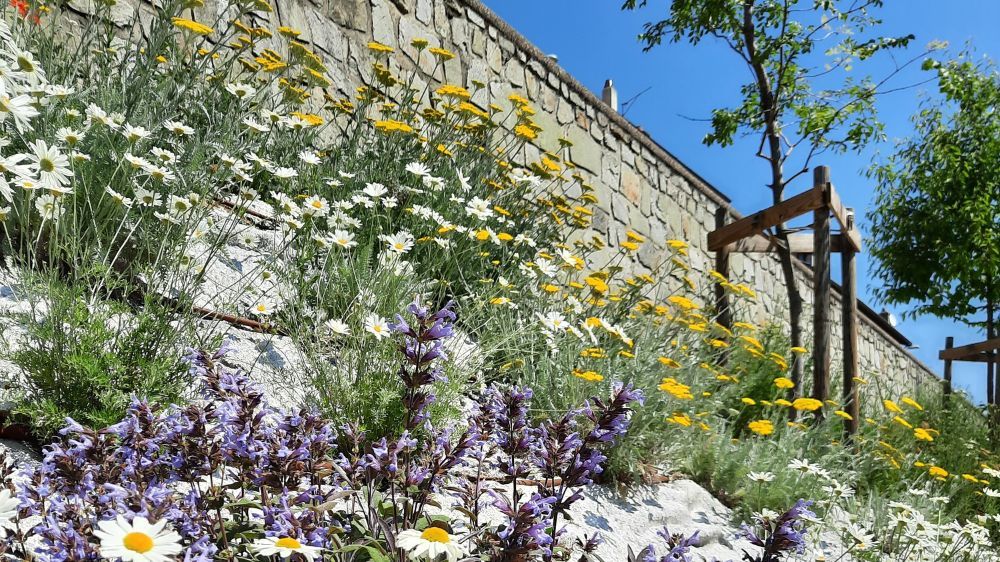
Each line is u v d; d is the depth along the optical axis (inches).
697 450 143.9
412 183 196.1
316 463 66.7
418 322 69.4
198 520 57.4
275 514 56.2
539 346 147.6
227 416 63.7
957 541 146.0
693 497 131.4
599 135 343.3
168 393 85.8
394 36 261.6
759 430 142.3
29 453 75.8
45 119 112.0
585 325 137.9
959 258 529.3
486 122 214.7
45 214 90.5
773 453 154.4
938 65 523.8
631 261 356.2
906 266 565.9
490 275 183.5
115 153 119.3
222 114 166.9
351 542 64.5
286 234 135.7
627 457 123.0
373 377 100.5
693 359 168.4
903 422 198.2
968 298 566.6
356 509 73.7
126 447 61.6
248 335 115.3
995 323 570.3
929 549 139.8
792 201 231.3
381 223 171.9
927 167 567.8
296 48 184.2
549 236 226.5
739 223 251.6
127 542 39.1
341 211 140.1
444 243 149.3
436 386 100.9
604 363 141.3
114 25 189.6
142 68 151.9
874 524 148.4
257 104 178.1
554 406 130.0
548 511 68.9
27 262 99.5
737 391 192.2
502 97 298.2
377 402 95.7
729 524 128.5
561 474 70.8
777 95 338.0
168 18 155.5
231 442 62.3
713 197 441.4
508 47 304.2
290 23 228.8
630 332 176.6
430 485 67.6
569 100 328.2
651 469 131.2
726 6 335.0
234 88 151.3
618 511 114.5
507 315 153.9
